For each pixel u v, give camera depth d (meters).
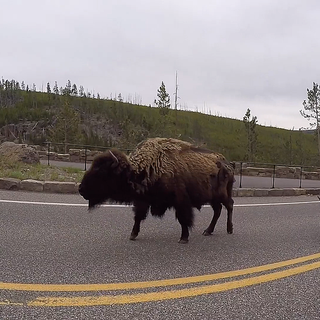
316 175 25.75
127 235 6.29
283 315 3.50
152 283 4.12
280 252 5.81
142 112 95.00
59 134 38.22
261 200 12.40
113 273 4.38
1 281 3.93
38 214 7.38
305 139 93.44
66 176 12.75
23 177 11.12
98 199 5.68
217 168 6.57
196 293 3.91
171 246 5.80
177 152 6.05
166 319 3.28
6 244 5.30
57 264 4.58
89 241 5.76
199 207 6.26
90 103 92.62
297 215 9.56
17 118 76.50
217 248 5.86
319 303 3.83
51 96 96.56
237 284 4.25
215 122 103.44
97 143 52.97
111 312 3.35
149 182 5.62
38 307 3.37
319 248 6.20
